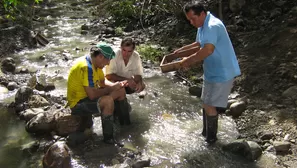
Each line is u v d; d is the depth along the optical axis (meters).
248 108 5.00
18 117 5.00
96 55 4.12
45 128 4.52
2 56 7.14
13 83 5.83
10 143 4.39
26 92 5.27
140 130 4.64
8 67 6.41
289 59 5.81
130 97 5.53
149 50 7.13
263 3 7.59
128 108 4.90
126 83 4.38
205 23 3.82
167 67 3.96
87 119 4.59
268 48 6.30
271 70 5.70
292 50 5.96
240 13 7.63
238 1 7.70
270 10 7.47
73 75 4.23
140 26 8.75
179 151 4.20
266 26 7.05
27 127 4.59
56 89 5.71
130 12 9.05
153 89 5.80
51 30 8.85
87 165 3.92
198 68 6.39
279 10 7.30
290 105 4.92
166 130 4.64
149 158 3.97
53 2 11.66
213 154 4.13
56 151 3.76
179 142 4.38
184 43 7.39
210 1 8.25
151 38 8.00
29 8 9.62
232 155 4.10
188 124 4.79
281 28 6.66
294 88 5.16
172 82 6.07
